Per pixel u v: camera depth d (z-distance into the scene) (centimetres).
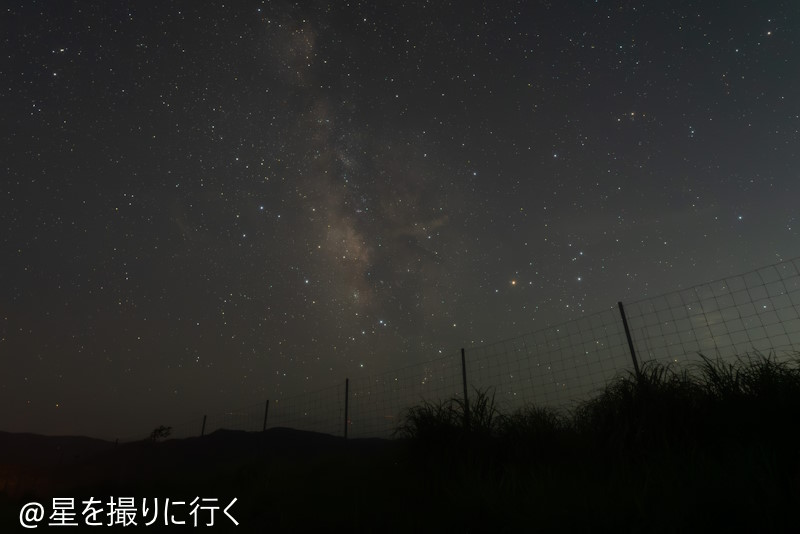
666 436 347
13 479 1321
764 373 351
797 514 210
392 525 310
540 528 254
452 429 484
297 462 657
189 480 708
